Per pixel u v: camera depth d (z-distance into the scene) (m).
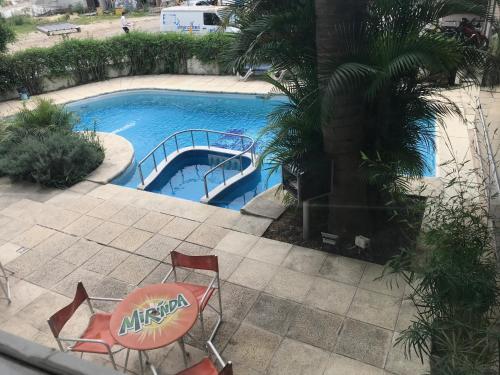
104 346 3.93
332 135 5.21
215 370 3.61
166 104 14.91
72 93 15.83
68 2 41.12
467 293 3.53
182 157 10.02
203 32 19.34
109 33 27.27
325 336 4.50
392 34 4.60
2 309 5.19
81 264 5.97
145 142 12.00
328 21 4.57
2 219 7.28
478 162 7.84
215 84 15.45
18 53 15.52
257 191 8.77
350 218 5.73
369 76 4.69
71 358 0.99
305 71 5.54
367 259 5.60
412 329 3.72
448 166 7.73
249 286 5.30
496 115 6.61
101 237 6.58
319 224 6.04
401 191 5.61
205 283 5.43
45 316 5.06
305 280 5.33
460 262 3.66
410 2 4.72
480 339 3.26
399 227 5.70
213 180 9.38
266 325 4.70
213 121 13.13
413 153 5.43
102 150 9.76
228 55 5.75
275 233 6.37
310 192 5.93
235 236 6.36
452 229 3.99
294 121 5.64
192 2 29.05
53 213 7.38
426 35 4.47
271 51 5.39
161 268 5.79
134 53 17.14
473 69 4.93
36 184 8.54
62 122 10.27
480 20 5.21
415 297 4.83
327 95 4.41
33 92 16.00
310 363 4.21
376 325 4.59
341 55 4.66
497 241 4.35
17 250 6.37
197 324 4.75
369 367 4.11
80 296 4.16
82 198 7.87
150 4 39.47
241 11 5.51
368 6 4.80
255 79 15.59
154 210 7.29
